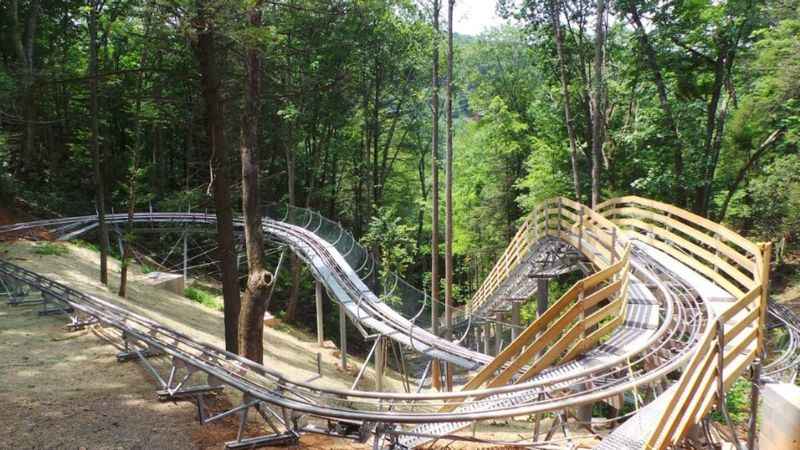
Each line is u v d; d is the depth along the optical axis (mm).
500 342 20141
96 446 6980
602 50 21719
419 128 34562
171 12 9055
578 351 9086
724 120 22422
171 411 8320
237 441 7230
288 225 24391
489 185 33344
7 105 14547
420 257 40344
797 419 3594
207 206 27734
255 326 12352
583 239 15562
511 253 21156
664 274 12781
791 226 24219
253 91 12562
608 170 23750
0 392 8445
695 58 21047
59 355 10586
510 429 12148
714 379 6797
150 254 28156
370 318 15992
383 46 25250
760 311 8102
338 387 15695
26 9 27562
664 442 5199
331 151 30281
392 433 7227
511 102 32781
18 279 14258
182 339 9664
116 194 28969
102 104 27547
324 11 13094
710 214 24250
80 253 21766
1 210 23203
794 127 19031
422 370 22000
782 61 18422
